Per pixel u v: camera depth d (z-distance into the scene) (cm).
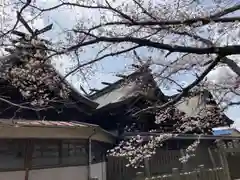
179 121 859
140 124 1446
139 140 881
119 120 1338
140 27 314
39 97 640
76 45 305
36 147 785
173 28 307
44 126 749
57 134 815
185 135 1246
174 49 302
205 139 1487
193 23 299
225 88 414
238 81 406
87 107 1180
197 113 600
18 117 945
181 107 881
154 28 312
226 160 1241
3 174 686
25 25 343
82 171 911
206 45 317
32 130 736
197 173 967
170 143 1445
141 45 306
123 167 1078
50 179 802
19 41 340
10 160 712
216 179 1063
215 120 675
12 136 709
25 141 753
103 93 1583
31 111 1019
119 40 303
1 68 485
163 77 368
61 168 841
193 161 1436
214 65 332
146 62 367
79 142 927
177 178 868
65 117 1170
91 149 998
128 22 307
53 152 833
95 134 948
